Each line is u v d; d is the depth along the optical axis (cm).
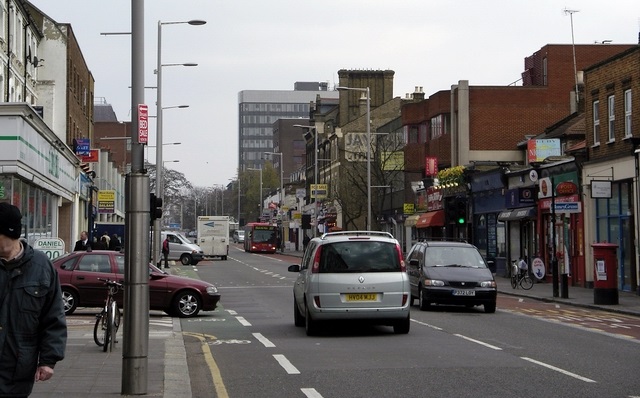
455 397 1102
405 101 8331
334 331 1969
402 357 1495
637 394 1118
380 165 6656
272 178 15875
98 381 1219
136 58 1129
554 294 3128
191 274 5072
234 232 16250
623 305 2730
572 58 5584
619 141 3444
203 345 1714
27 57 4312
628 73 3366
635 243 3300
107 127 10800
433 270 2522
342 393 1143
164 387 1160
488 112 5534
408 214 6531
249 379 1277
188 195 17725
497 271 4906
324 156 9938
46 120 4856
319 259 1838
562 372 1311
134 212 1096
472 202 5244
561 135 4662
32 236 3247
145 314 1102
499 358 1477
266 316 2408
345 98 9494
